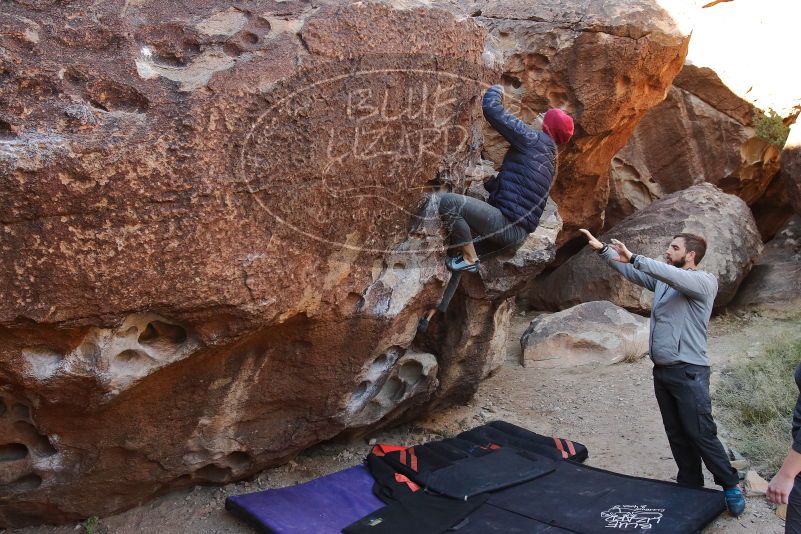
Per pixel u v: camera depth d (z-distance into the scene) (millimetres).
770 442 4797
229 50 3186
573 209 7328
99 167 2768
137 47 3070
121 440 3664
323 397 4234
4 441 3439
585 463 4812
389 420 5043
